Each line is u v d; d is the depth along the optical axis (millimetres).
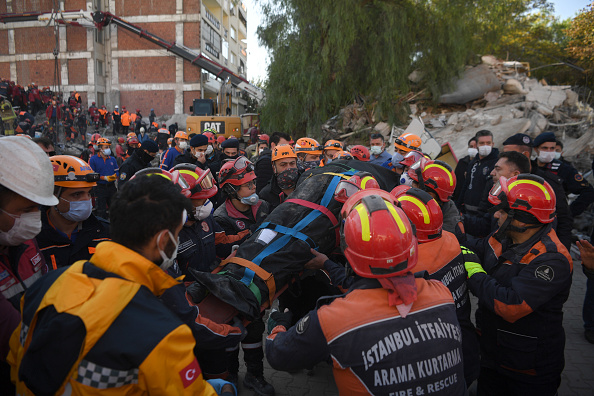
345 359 1396
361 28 13078
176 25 31906
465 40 13633
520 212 2057
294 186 3725
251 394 2998
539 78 20984
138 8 32000
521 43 21297
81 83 31594
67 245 2213
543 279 1940
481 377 2361
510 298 1973
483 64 13609
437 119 12562
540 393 2107
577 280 5520
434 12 13672
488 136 4688
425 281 1592
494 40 14531
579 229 7012
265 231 2318
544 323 2043
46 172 1515
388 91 13016
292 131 14398
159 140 11828
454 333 1500
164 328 1050
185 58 30766
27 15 30656
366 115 13781
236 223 3197
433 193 2570
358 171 2701
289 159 3816
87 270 1111
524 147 3852
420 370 1384
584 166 8430
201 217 2463
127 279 1105
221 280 2008
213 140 7418
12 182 1425
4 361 1316
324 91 13523
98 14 29875
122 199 1178
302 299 3105
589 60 19266
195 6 31781
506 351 2129
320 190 2473
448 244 2078
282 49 13812
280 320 1875
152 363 1002
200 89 32281
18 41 31891
